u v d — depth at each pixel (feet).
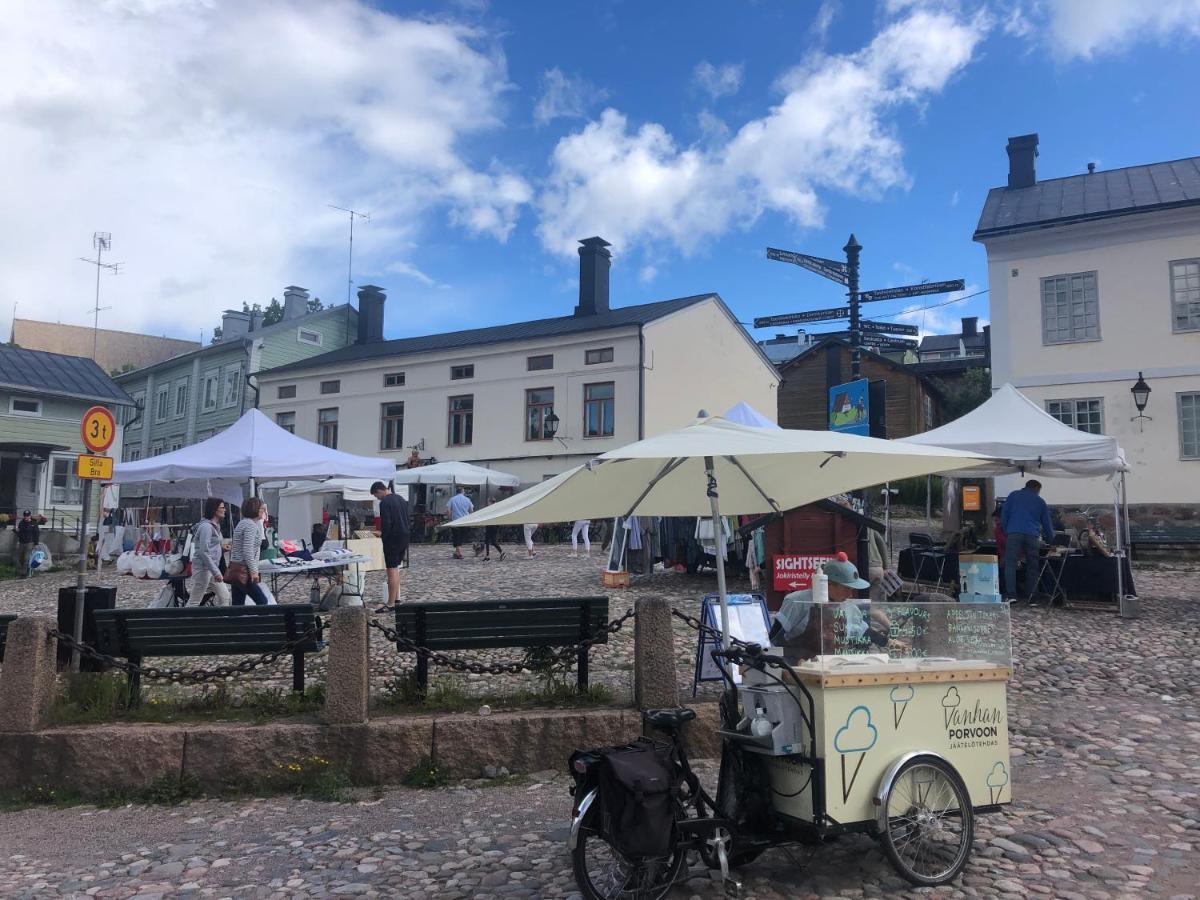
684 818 13.52
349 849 16.08
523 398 108.27
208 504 34.81
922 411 127.34
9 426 95.35
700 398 110.22
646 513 18.28
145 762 19.36
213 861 15.75
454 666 21.56
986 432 43.04
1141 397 69.26
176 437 146.82
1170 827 15.98
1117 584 40.29
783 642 14.65
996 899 13.21
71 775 19.33
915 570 47.14
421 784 19.36
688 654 29.84
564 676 23.16
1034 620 37.73
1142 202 71.05
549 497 15.99
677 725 13.65
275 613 21.62
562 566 59.41
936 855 14.29
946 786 14.19
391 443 118.73
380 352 123.13
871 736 13.73
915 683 14.11
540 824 16.98
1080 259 72.69
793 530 35.50
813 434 15.28
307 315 142.20
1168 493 68.23
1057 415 72.84
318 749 19.54
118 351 246.88
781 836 13.92
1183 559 64.18
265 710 21.24
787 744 13.61
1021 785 18.48
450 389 113.70
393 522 38.86
